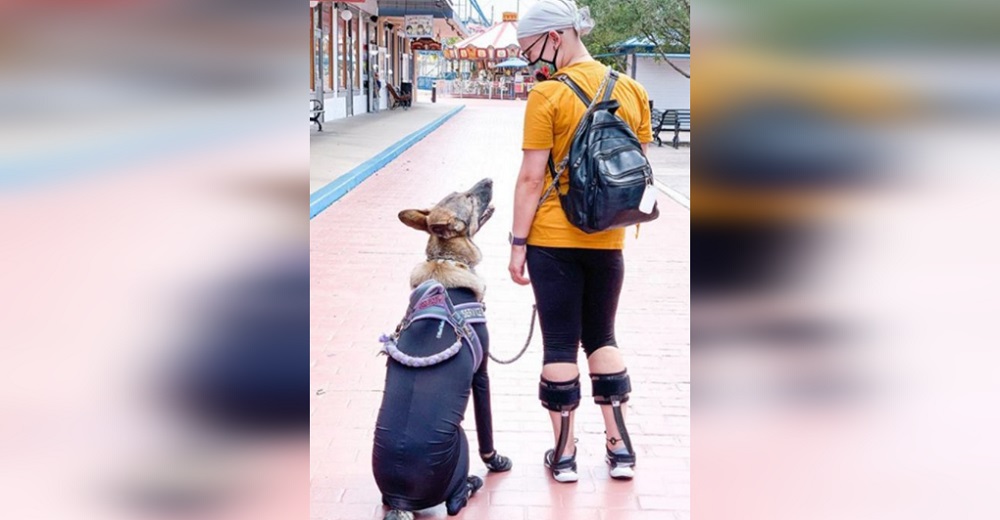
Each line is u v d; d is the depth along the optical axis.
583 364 5.32
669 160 18.61
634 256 8.80
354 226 9.98
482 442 3.78
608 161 3.33
